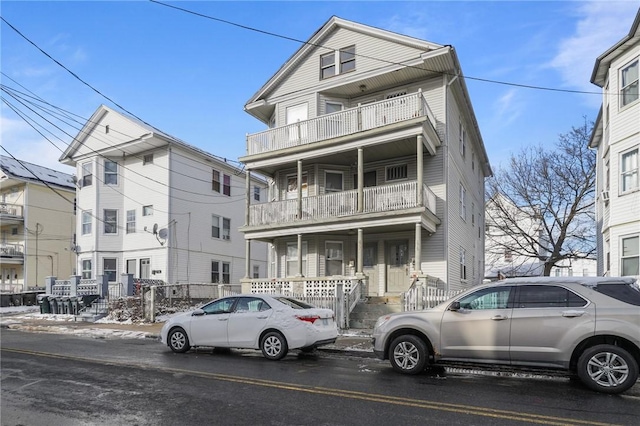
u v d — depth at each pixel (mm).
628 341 6480
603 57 16250
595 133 20547
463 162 22250
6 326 17703
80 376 7719
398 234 18516
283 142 19328
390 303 15484
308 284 17375
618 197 15672
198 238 27578
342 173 20156
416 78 18781
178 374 7871
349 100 20406
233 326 10000
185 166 27078
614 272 15609
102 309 19859
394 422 5160
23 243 32094
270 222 19141
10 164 32906
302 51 20562
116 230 27188
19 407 5812
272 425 5078
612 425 5059
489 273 40500
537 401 6051
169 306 19734
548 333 6867
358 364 9000
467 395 6367
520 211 32750
